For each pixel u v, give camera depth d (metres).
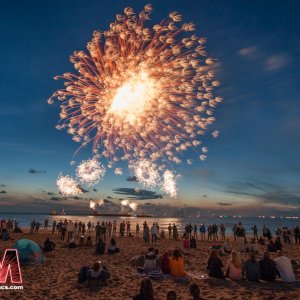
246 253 17.66
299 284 9.91
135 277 11.23
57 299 8.57
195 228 29.38
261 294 8.71
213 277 10.70
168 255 11.51
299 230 25.81
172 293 6.17
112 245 17.59
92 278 10.04
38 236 28.86
